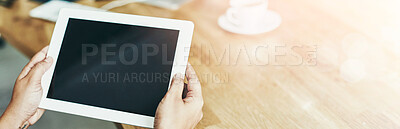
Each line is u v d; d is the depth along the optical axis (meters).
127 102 0.59
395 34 0.85
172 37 0.60
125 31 0.63
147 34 0.61
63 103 0.61
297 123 0.60
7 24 0.91
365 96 0.65
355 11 0.98
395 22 0.91
